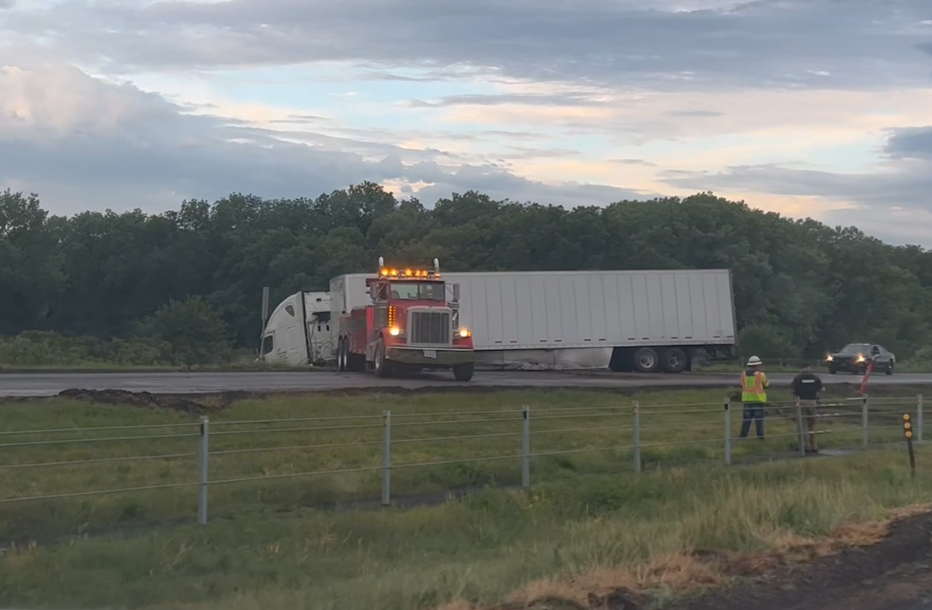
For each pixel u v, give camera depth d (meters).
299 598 9.37
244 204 114.62
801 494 14.46
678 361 45.91
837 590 9.91
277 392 26.31
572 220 76.81
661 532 12.24
